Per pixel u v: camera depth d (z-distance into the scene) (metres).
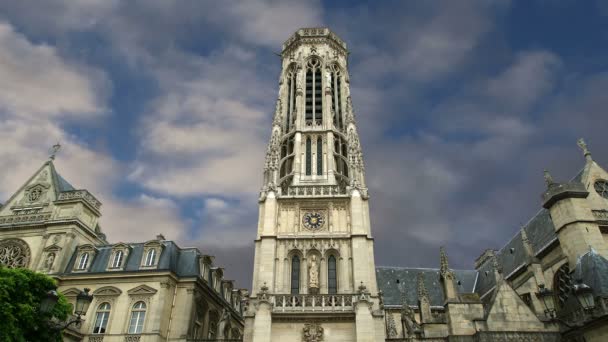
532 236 58.31
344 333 38.75
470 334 40.16
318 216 48.72
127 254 55.09
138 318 49.84
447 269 45.53
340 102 64.62
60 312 36.59
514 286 54.56
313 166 54.94
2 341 30.97
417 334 45.34
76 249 56.62
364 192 50.66
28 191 61.22
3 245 57.06
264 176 52.53
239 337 70.12
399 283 70.94
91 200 60.91
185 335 49.97
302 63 66.19
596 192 48.69
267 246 45.47
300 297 40.78
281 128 60.62
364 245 45.34
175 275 53.25
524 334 37.75
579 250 42.16
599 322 32.66
